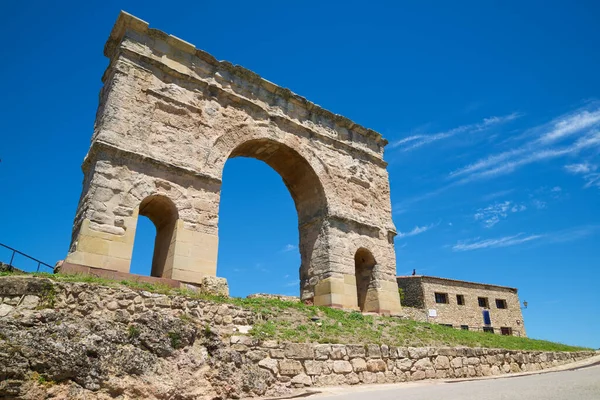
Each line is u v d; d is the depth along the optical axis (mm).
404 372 16188
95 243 16891
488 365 19328
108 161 18297
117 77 19953
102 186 17766
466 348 18938
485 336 23812
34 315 10984
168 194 19688
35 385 9812
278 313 17391
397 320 22328
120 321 12156
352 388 13797
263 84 25875
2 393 9359
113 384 10617
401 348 16656
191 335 12711
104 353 11008
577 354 25781
